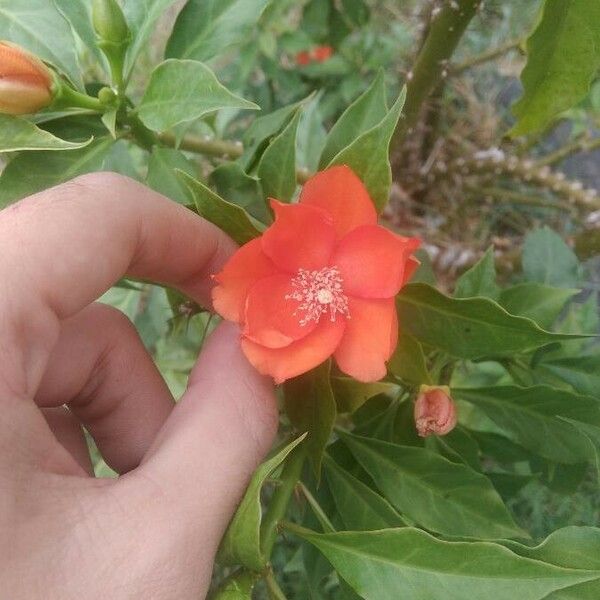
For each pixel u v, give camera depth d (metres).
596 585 0.14
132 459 0.18
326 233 0.14
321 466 0.16
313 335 0.15
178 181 0.17
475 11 0.22
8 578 0.11
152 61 0.39
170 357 0.30
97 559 0.12
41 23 0.18
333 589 0.27
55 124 0.17
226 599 0.13
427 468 0.16
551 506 0.31
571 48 0.14
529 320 0.14
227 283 0.15
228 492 0.13
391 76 0.36
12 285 0.12
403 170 0.36
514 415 0.18
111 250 0.14
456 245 0.36
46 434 0.13
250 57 0.34
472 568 0.13
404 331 0.16
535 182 0.35
